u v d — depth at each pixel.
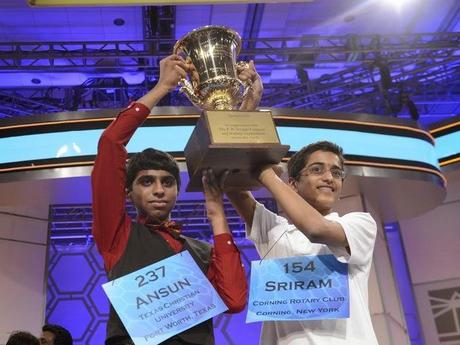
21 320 5.00
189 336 1.46
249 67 1.83
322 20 7.23
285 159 4.22
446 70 7.76
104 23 6.99
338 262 1.63
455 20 7.37
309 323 1.58
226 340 5.94
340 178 1.78
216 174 1.60
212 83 1.73
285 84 8.16
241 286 1.53
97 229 1.54
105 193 1.53
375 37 7.29
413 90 8.02
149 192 1.61
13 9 6.60
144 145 4.12
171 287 1.47
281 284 1.60
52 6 3.08
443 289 6.35
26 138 4.27
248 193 1.80
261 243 1.79
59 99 7.79
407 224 6.69
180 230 1.67
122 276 1.50
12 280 5.07
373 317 5.18
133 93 7.77
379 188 5.03
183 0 3.17
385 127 4.70
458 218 6.49
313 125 4.41
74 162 4.19
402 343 5.27
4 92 7.70
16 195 4.76
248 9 6.82
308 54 7.41
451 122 5.50
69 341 3.41
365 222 1.67
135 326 1.41
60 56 6.89
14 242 5.17
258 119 1.52
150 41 6.91
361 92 8.26
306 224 1.52
